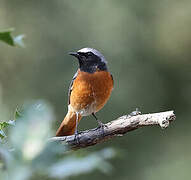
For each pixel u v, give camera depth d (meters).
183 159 14.66
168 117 5.52
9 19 16.02
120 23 15.55
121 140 14.44
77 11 15.70
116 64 15.02
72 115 8.09
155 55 15.61
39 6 15.93
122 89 14.62
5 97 15.21
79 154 2.16
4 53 15.46
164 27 15.99
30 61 15.40
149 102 14.85
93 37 15.33
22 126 1.57
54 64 15.12
